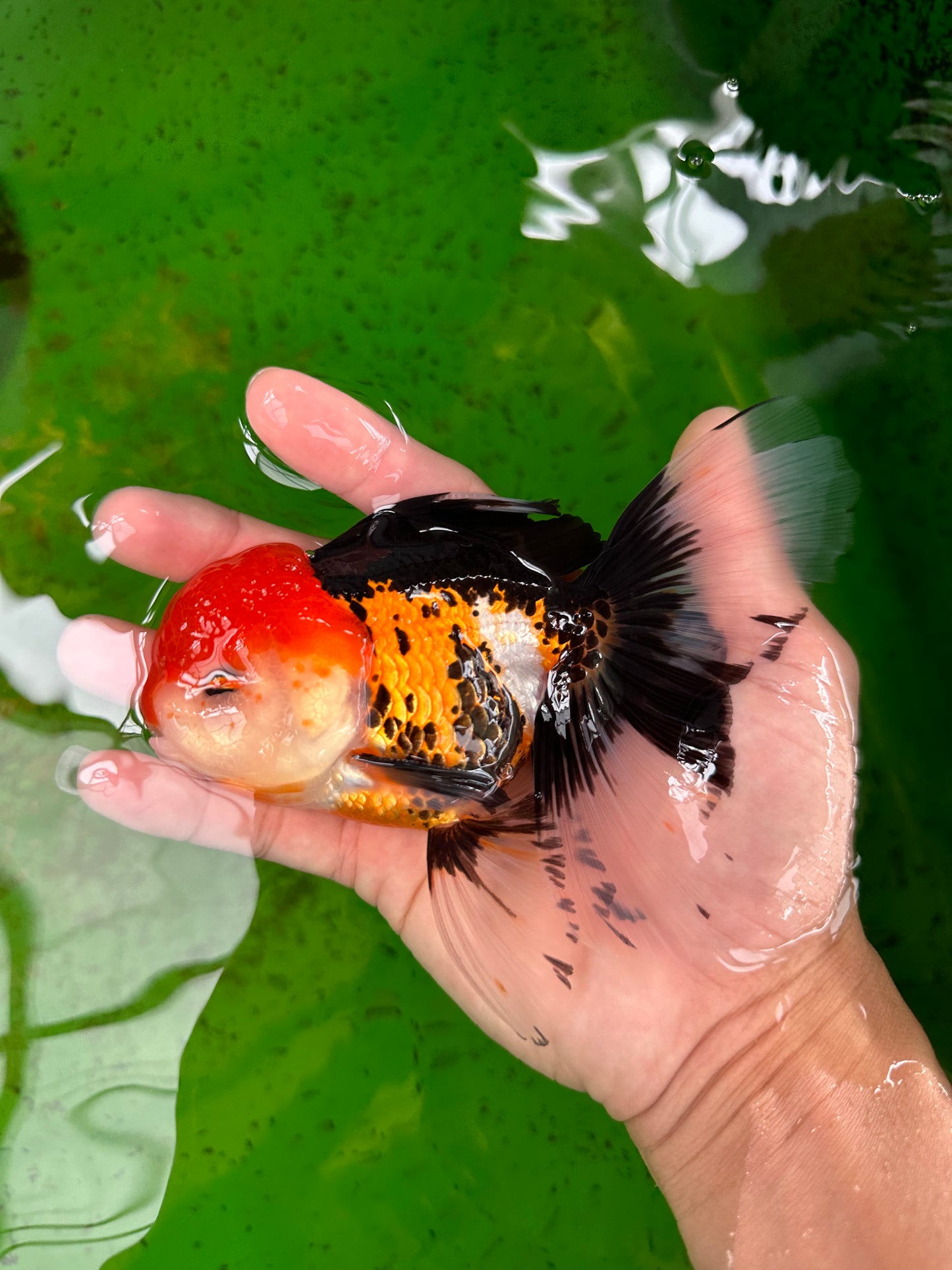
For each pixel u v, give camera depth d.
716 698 0.23
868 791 0.27
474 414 0.28
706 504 0.23
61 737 0.25
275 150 0.29
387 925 0.26
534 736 0.23
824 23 0.29
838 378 0.29
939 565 0.28
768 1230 0.24
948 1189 0.23
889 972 0.26
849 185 0.29
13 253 0.28
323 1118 0.25
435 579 0.22
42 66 0.29
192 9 0.29
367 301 0.28
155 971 0.25
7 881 0.25
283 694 0.22
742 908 0.24
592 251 0.29
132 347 0.28
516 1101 0.25
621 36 0.29
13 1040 0.25
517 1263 0.25
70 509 0.27
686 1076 0.24
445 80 0.29
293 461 0.26
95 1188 0.24
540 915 0.24
